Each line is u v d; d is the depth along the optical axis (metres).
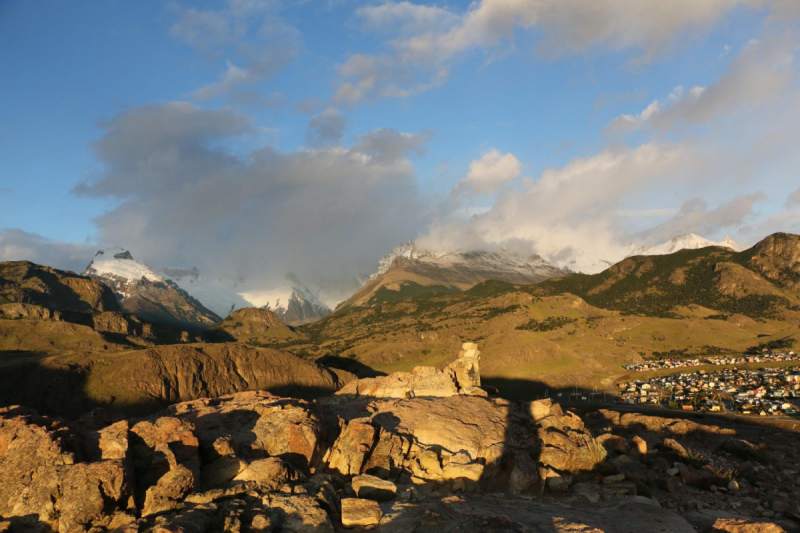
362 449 19.30
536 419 26.23
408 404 26.06
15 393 113.38
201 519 12.73
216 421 19.17
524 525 14.63
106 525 12.90
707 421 103.69
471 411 25.25
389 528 14.34
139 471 15.03
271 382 151.38
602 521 17.19
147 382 125.00
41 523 12.91
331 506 15.04
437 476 20.11
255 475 15.88
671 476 23.70
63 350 153.62
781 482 25.58
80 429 16.91
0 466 13.88
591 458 22.94
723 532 17.05
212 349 148.88
